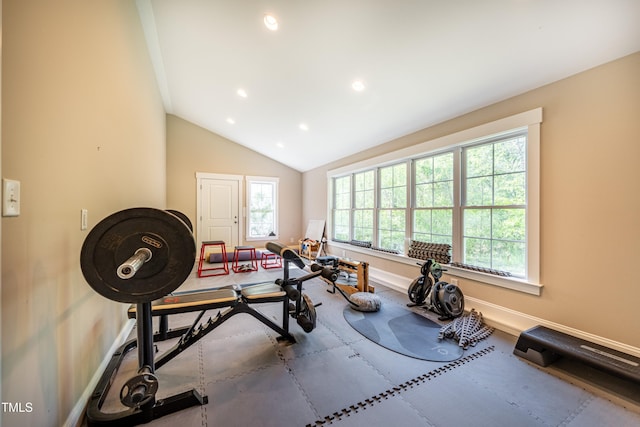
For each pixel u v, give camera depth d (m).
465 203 3.03
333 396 1.61
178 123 5.70
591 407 1.52
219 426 1.38
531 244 2.34
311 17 2.24
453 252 3.11
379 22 2.12
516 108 2.44
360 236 4.88
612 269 1.90
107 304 1.98
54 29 1.22
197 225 5.89
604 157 1.93
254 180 6.47
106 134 1.88
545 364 1.94
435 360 2.01
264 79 3.38
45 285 1.15
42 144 1.13
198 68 3.54
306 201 6.76
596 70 1.95
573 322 2.09
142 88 3.01
